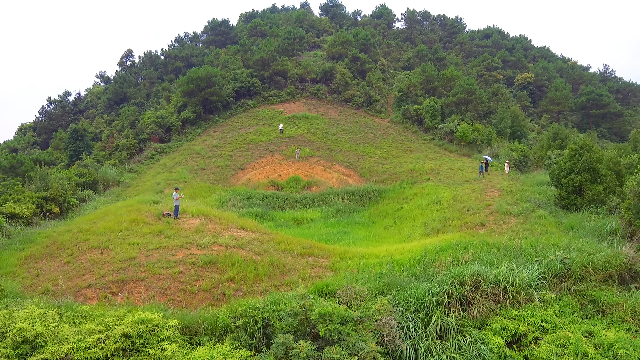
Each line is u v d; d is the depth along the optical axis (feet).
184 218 54.65
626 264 35.60
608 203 53.57
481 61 202.90
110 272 39.22
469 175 87.56
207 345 25.85
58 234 49.06
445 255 41.57
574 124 185.88
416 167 98.27
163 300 35.65
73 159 125.08
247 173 103.55
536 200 61.00
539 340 27.68
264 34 207.00
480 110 140.15
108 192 92.99
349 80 152.76
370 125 134.72
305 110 143.33
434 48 198.59
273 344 25.31
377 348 25.09
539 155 95.96
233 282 38.45
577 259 36.24
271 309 28.58
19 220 61.93
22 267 42.16
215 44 226.38
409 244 50.16
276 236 51.21
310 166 105.40
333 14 256.73
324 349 24.91
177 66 197.26
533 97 205.05
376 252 46.57
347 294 32.12
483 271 33.60
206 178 100.12
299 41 200.23
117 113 169.17
